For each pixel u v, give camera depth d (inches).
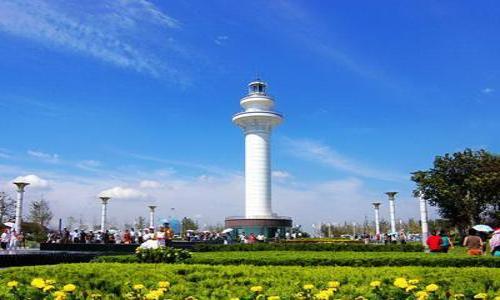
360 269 591.5
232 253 923.4
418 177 2103.8
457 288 437.4
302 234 3154.5
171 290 417.7
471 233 914.1
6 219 2753.4
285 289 414.6
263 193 2758.4
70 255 1062.4
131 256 814.5
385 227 4033.0
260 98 2815.0
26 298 348.2
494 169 2007.9
